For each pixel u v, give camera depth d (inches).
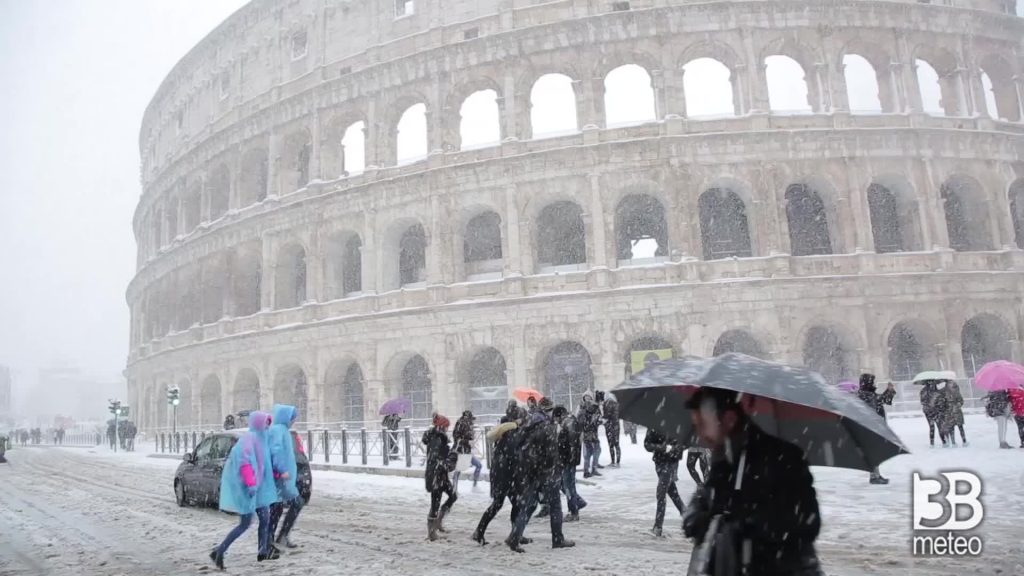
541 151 1684.3
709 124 1663.4
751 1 1706.4
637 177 1641.2
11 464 1685.5
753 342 1715.1
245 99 2297.0
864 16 1738.4
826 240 1786.4
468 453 843.4
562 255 1855.3
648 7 1740.9
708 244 1768.0
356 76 1957.4
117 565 498.6
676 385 230.1
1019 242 1854.1
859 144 1651.1
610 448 994.7
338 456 1416.1
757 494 207.9
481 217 1931.6
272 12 2244.1
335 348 1852.9
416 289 1768.0
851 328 1569.9
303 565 483.2
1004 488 653.9
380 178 1888.5
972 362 1744.6
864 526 536.7
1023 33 1824.6
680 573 428.5
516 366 1636.3
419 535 591.8
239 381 2080.5
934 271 1606.8
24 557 534.0
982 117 1723.7
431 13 1914.4
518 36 1774.1
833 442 221.9
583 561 468.8
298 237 2001.7
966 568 417.4
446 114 1843.0
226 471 492.1
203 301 2279.8
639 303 1587.1
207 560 509.7
